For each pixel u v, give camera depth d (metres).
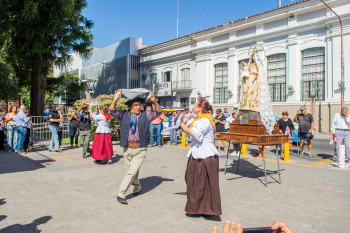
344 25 18.14
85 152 9.18
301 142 10.09
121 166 7.77
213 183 3.91
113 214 4.15
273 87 22.05
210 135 4.07
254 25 22.92
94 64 40.53
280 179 5.99
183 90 28.56
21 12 16.95
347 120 8.60
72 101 37.03
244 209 4.41
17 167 7.54
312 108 19.34
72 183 5.89
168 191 5.39
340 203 4.71
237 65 24.19
